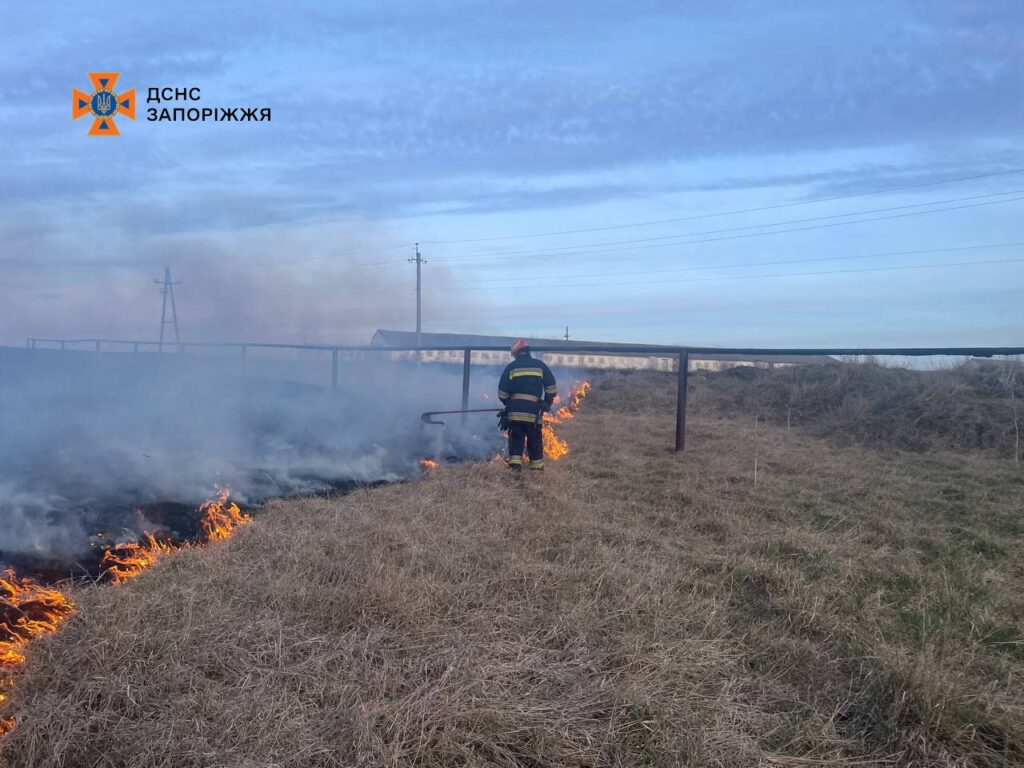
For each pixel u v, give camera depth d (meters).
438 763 3.03
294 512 6.39
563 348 10.77
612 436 11.34
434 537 5.61
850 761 3.18
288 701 3.38
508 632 4.17
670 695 3.57
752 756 3.15
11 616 4.04
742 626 4.45
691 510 7.11
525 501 7.07
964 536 6.55
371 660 3.76
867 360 16.19
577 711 3.39
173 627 3.95
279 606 4.32
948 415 12.22
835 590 4.94
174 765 2.99
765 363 22.42
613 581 4.91
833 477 8.83
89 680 3.45
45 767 2.96
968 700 3.45
